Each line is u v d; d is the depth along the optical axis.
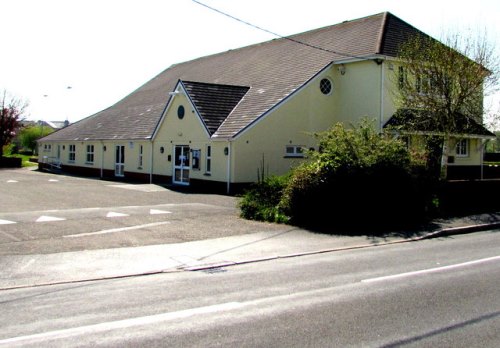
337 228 14.03
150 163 30.16
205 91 26.38
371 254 10.83
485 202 19.05
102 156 35.72
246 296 7.25
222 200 20.16
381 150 15.40
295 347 5.25
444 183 17.84
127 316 6.28
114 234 12.34
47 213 15.39
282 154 24.28
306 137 24.92
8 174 36.41
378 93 23.73
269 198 15.70
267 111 23.61
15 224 13.27
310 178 14.45
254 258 10.18
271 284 8.01
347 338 5.53
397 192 15.45
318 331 5.75
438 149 22.58
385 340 5.48
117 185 27.17
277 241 12.05
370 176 14.98
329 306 6.74
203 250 10.81
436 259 10.18
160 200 19.97
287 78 26.55
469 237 13.60
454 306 6.77
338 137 15.30
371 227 14.34
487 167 29.67
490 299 7.12
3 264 9.20
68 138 40.44
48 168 44.16
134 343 5.33
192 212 16.34
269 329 5.80
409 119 21.86
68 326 5.88
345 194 14.66
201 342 5.37
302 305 6.79
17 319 6.15
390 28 26.11
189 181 26.39
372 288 7.71
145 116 34.16
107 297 7.21
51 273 8.66
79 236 11.97
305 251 11.04
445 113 19.89
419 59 20.59
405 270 9.08
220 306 6.73
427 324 6.03
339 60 25.11
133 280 8.34
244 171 23.28
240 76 31.17
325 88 25.56
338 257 10.47
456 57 19.59
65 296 7.27
